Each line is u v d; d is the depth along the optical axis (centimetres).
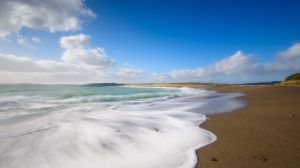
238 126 734
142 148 509
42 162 420
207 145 534
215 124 788
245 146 513
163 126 750
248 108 1191
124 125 742
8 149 484
